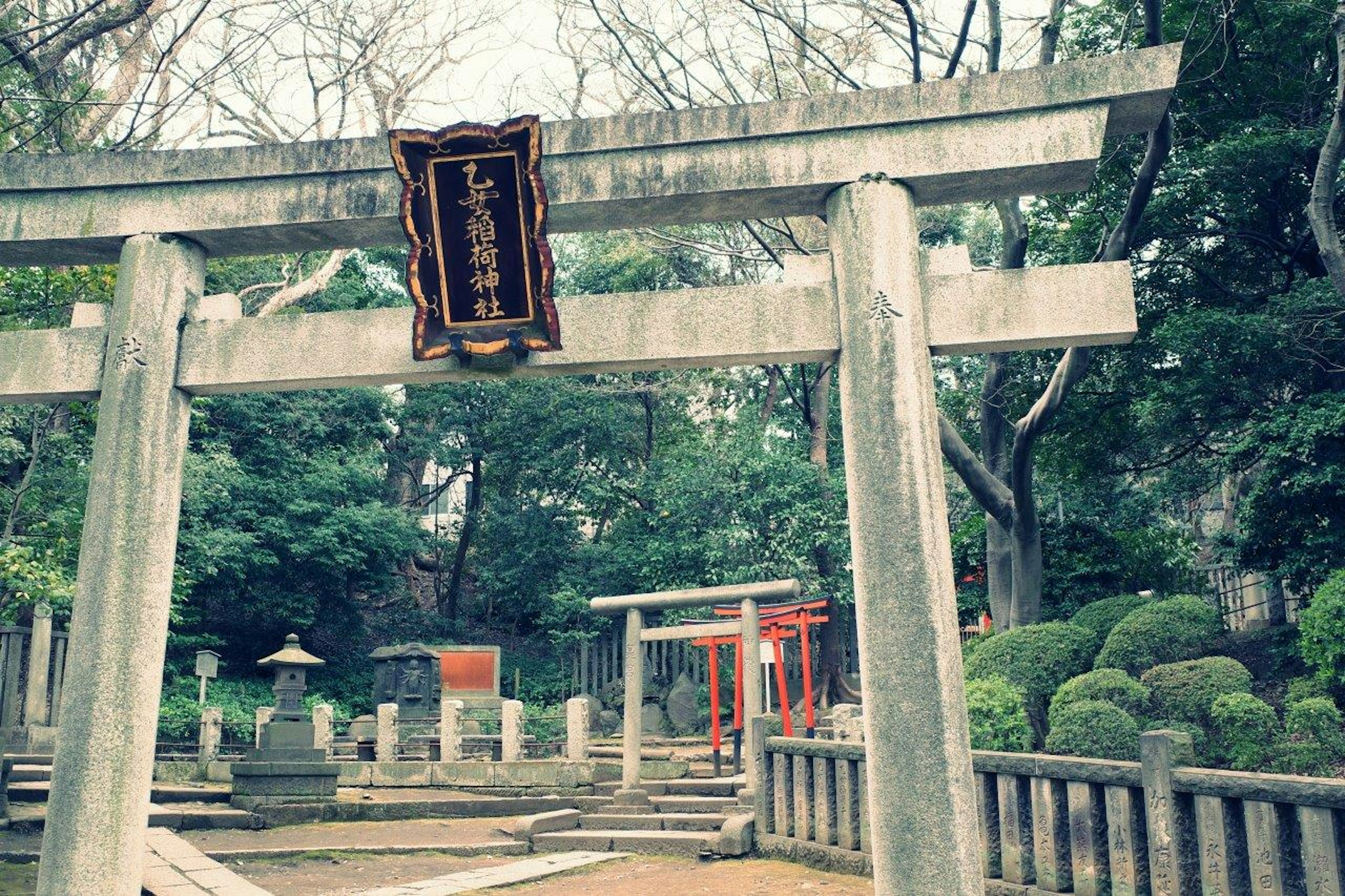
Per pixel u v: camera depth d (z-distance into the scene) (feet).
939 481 19.03
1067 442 51.16
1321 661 34.14
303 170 21.58
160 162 21.86
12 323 40.83
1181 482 50.55
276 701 48.49
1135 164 45.09
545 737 60.64
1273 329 39.19
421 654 67.56
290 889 30.14
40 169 22.04
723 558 72.08
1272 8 42.01
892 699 18.08
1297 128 43.24
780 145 20.53
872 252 19.69
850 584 72.54
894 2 40.73
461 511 96.84
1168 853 20.04
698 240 64.08
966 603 58.23
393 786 48.34
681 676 70.85
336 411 78.13
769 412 84.69
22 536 41.50
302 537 72.54
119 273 21.81
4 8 35.53
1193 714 32.53
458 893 29.45
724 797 42.57
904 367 19.11
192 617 67.97
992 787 25.53
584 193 20.88
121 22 40.06
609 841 36.70
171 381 21.18
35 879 28.78
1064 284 19.62
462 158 19.94
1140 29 41.04
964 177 20.15
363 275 86.58
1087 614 44.86
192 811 39.42
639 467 90.22
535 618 91.15
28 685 45.42
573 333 20.59
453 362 20.86
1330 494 38.88
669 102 44.80
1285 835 18.12
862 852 29.43
